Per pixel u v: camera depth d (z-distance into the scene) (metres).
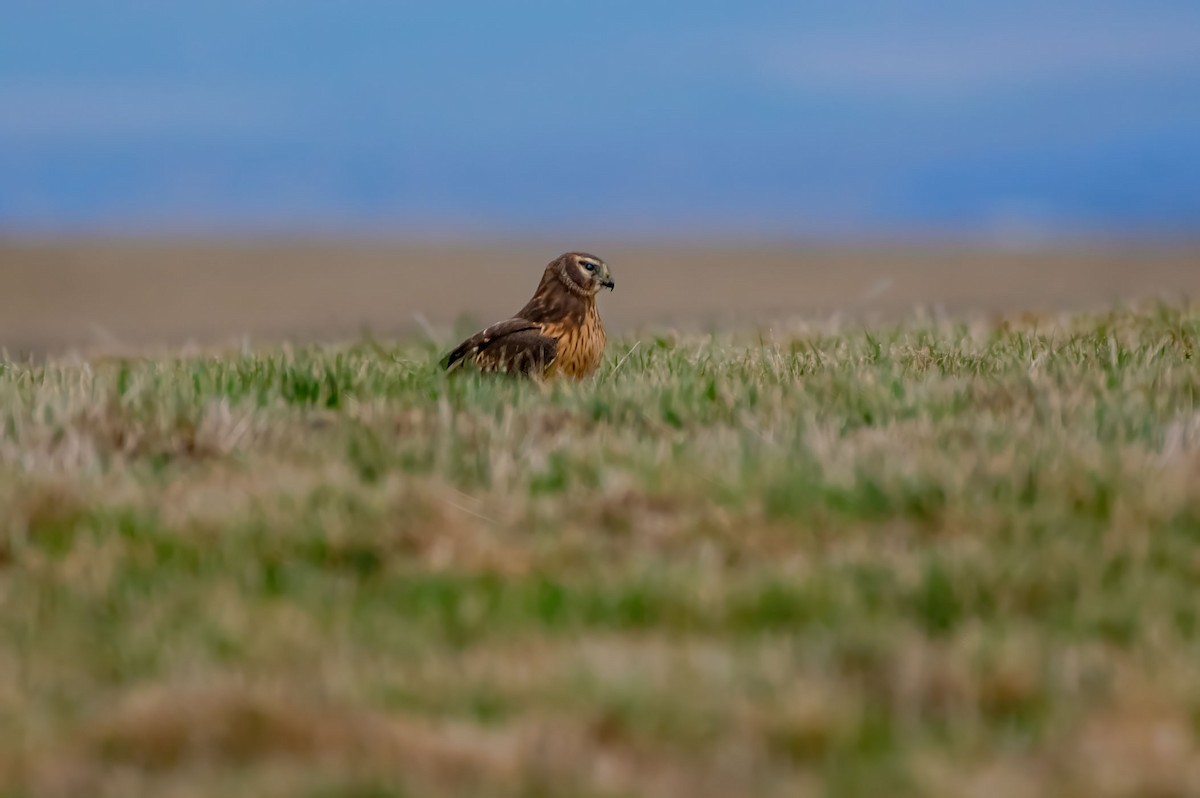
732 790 19.88
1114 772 19.95
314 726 21.06
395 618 25.34
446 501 29.53
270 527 28.33
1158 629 23.98
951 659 23.08
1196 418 33.16
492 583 26.67
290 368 40.91
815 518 28.55
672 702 21.91
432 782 19.89
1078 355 42.81
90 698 22.84
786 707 21.61
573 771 20.17
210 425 33.91
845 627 24.44
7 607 25.97
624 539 28.28
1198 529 27.58
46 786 20.14
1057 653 23.33
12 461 32.28
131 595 26.20
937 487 29.02
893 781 20.06
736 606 25.34
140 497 29.86
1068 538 27.30
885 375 39.16
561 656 23.61
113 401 35.38
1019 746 20.97
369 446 32.66
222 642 24.47
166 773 20.45
